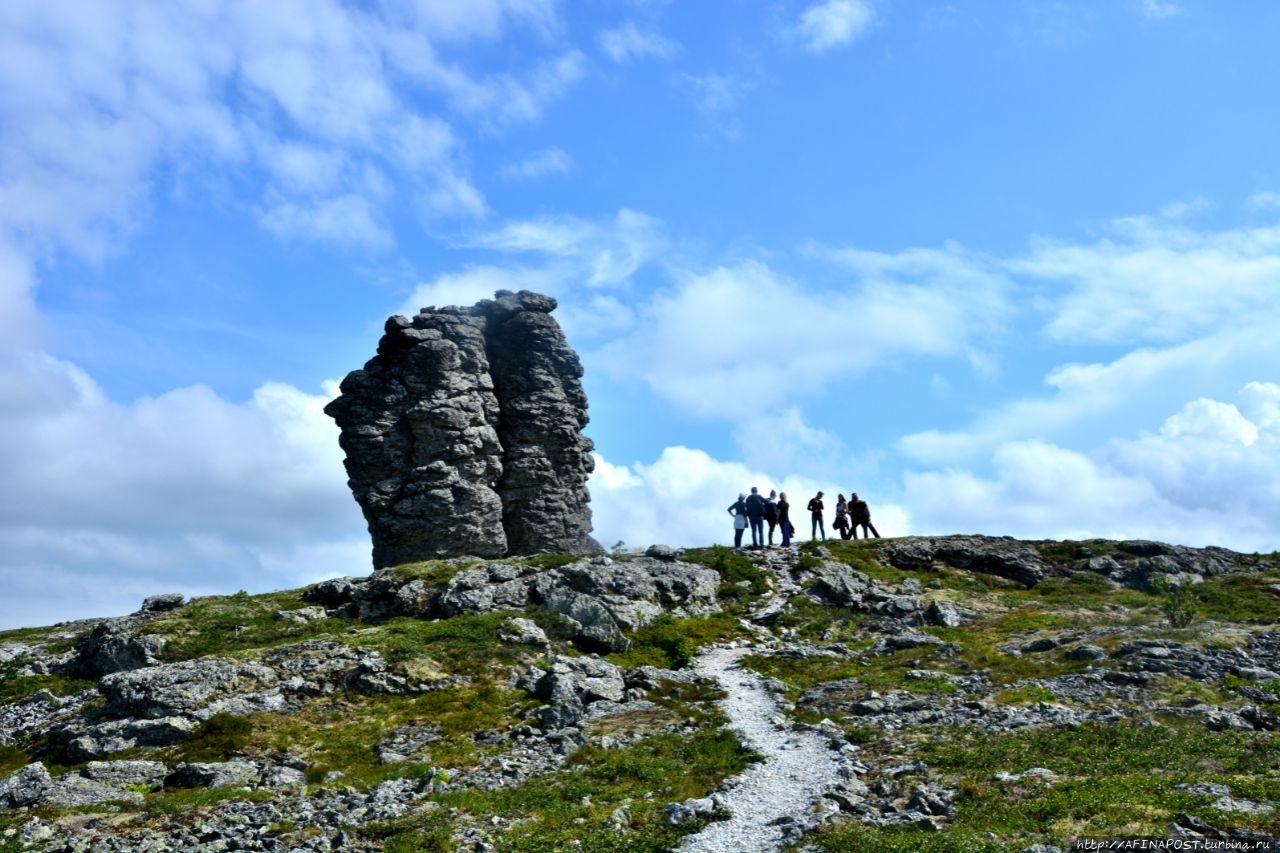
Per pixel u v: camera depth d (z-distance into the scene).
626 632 47.81
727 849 22.58
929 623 50.50
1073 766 26.94
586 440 72.75
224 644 46.75
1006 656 42.47
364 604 51.84
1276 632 42.66
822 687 39.16
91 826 25.80
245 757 33.38
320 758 33.19
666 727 34.28
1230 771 25.89
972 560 62.00
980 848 21.12
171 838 24.80
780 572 58.91
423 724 36.06
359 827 25.38
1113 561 61.44
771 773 28.33
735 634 49.62
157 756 33.78
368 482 65.00
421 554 63.22
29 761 35.59
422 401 65.31
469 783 29.33
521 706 37.81
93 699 41.12
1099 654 39.72
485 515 65.00
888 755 29.20
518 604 49.19
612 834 23.67
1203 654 38.69
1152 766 26.56
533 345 71.25
